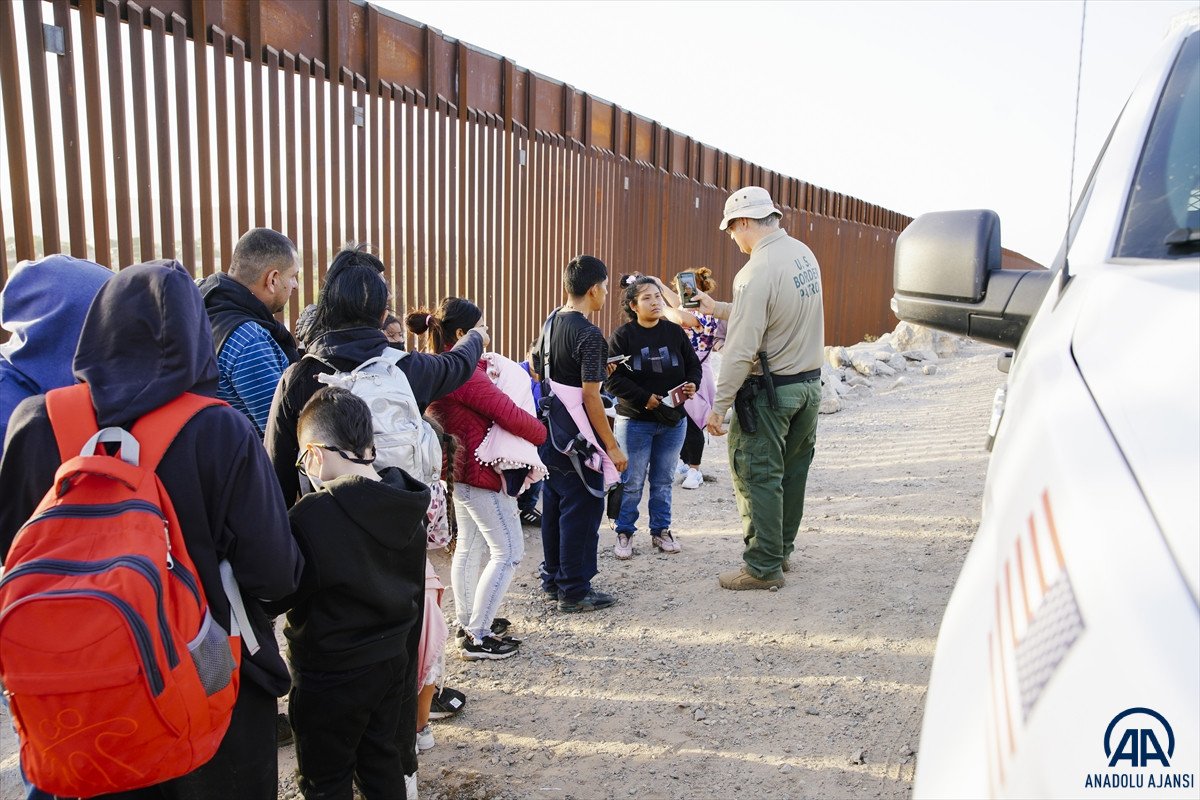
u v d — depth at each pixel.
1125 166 1.90
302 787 2.47
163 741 1.64
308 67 5.79
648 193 11.03
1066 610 0.89
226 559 1.92
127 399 1.82
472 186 7.66
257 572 1.93
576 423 4.49
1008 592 1.06
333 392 2.40
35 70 4.23
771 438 4.68
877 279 21.17
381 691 2.42
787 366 4.61
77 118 4.43
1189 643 0.75
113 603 1.55
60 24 4.33
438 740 3.44
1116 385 1.15
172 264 1.96
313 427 2.36
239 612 1.92
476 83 7.71
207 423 1.88
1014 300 2.21
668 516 5.66
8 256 4.23
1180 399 1.02
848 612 4.52
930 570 5.07
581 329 4.42
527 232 8.54
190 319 1.90
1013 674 0.93
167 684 1.62
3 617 1.54
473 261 7.73
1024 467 1.21
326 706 2.37
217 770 1.91
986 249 2.28
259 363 2.89
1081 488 0.98
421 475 2.74
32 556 1.63
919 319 2.50
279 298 3.22
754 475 4.75
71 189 4.43
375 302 2.74
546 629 4.49
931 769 1.05
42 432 1.87
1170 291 1.33
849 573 5.09
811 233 16.91
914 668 3.87
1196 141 1.78
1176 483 0.90
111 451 1.80
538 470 3.92
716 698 3.72
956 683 1.11
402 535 2.38
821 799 2.98
